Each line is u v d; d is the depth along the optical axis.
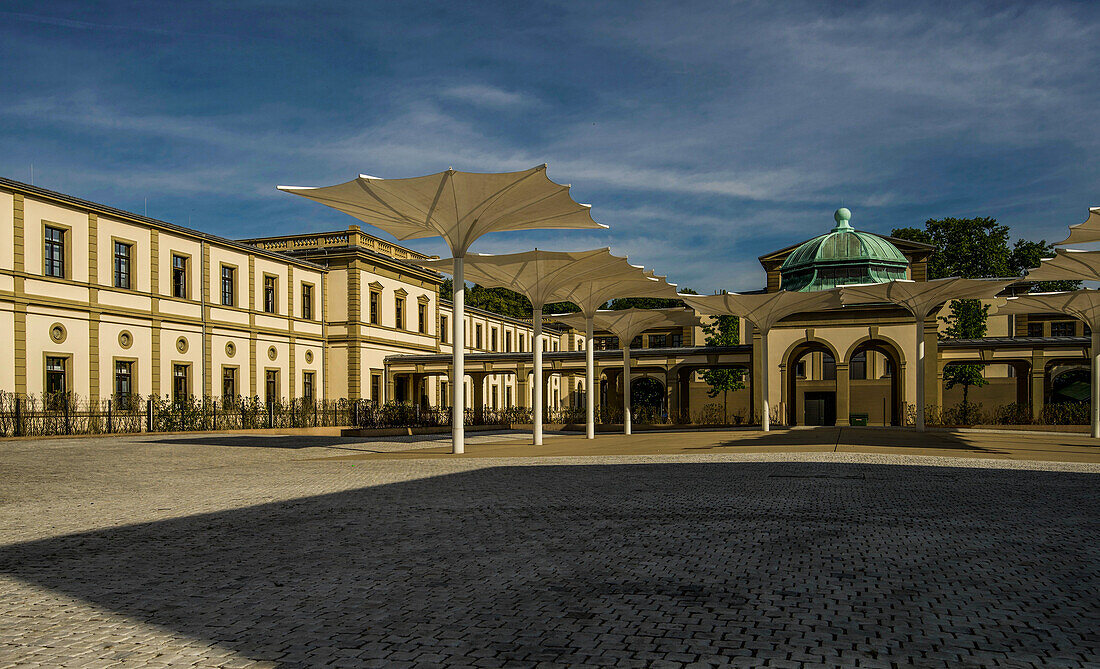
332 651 4.66
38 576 6.65
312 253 48.47
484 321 66.81
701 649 4.65
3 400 28.67
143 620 5.35
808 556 7.21
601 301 31.50
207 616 5.43
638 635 4.92
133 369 34.69
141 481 14.16
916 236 58.41
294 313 45.56
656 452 20.72
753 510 10.01
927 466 16.02
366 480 14.09
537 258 24.06
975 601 5.70
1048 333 53.12
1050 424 35.97
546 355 48.25
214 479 14.47
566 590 6.04
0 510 10.56
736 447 21.81
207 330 39.03
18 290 29.50
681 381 47.75
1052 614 5.38
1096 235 19.03
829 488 12.30
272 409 38.75
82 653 4.67
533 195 19.55
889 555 7.25
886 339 39.25
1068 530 8.52
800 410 54.59
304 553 7.50
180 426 33.66
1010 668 4.35
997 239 56.56
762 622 5.19
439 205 19.97
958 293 29.56
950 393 53.75
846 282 40.50
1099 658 4.51
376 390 50.03
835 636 4.89
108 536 8.52
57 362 31.28
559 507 10.42
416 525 9.04
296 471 16.02
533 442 26.34
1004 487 12.45
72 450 22.23
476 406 55.09
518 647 4.71
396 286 52.84
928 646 4.71
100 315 33.03
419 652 4.63
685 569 6.71
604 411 43.16
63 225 31.55
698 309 33.41
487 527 8.87
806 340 40.25
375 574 6.61
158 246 36.28
